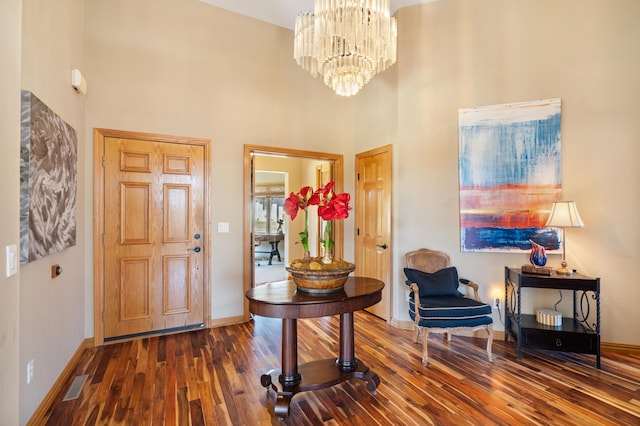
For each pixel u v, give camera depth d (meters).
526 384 2.38
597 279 2.64
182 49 3.43
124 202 3.15
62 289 2.38
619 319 2.96
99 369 2.58
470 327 2.74
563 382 2.41
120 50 3.14
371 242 4.08
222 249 3.61
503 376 2.50
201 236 3.50
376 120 4.02
